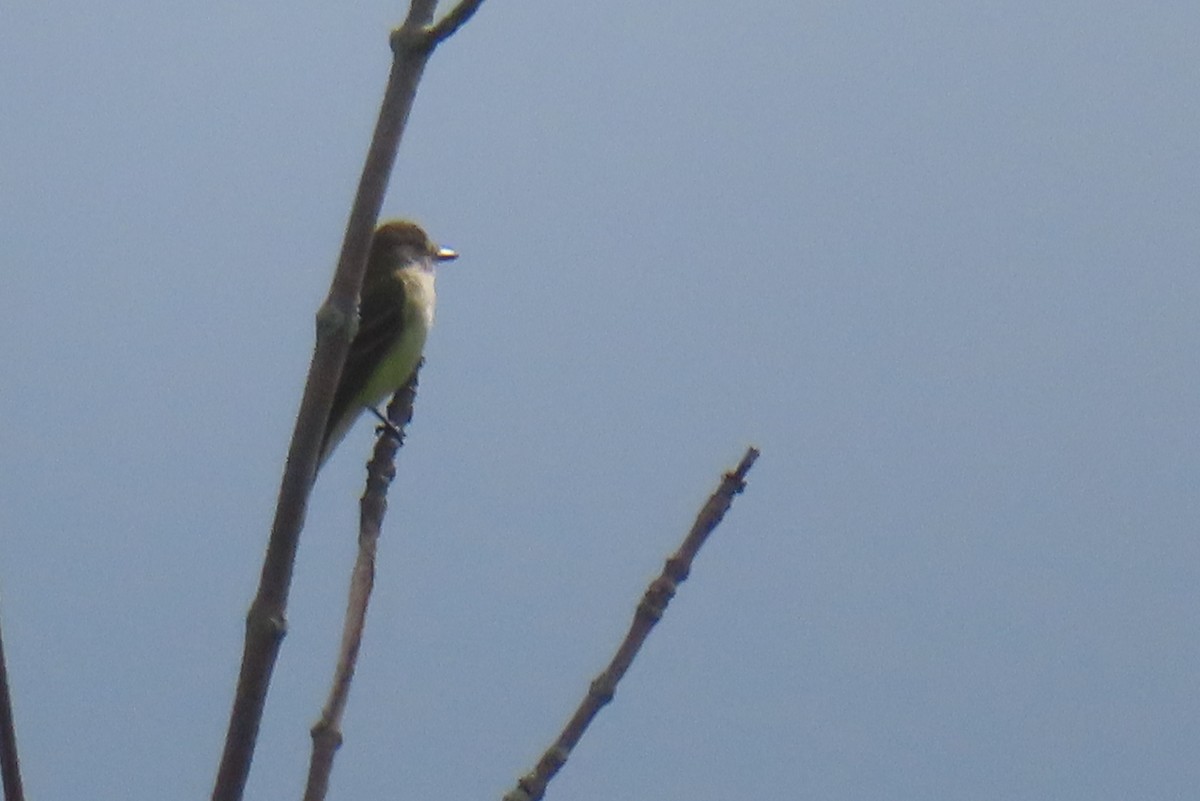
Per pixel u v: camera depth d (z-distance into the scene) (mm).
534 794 5711
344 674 6211
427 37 5363
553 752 5809
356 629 6449
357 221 5301
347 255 5293
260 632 5227
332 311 5250
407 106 5371
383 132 5340
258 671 5211
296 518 5258
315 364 5258
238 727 5195
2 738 5523
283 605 5273
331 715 6012
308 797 5758
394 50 5406
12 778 5512
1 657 5574
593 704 5875
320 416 5242
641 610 6020
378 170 5328
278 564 5262
